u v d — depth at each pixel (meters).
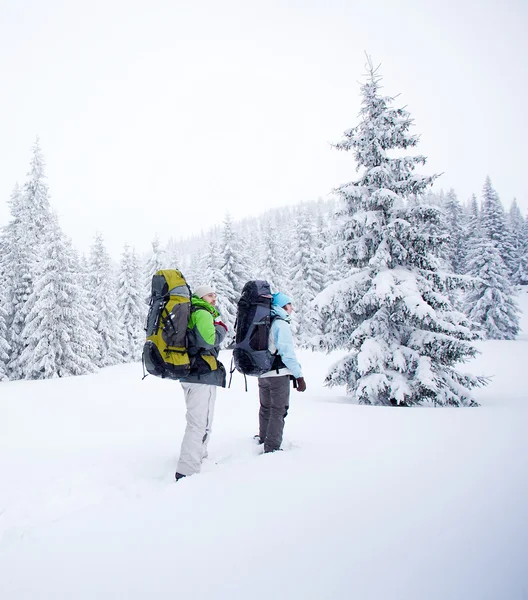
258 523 2.20
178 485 2.98
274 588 1.56
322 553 1.82
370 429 4.91
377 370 10.08
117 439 5.34
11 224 25.27
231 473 3.11
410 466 3.12
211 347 3.72
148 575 1.73
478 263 38.62
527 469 2.89
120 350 32.22
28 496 3.22
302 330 35.59
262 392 4.75
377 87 11.36
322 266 36.25
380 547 1.84
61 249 22.69
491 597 1.42
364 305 10.62
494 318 38.03
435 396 9.62
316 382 16.86
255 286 4.37
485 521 2.05
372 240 11.09
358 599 1.46
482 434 4.30
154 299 3.87
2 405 9.03
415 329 10.61
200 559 1.84
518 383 14.99
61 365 22.31
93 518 2.41
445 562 1.68
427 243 10.47
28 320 22.55
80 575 1.76
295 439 4.52
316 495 2.57
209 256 36.12
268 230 39.84
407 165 10.93
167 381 14.95
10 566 1.86
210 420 4.15
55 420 6.96
